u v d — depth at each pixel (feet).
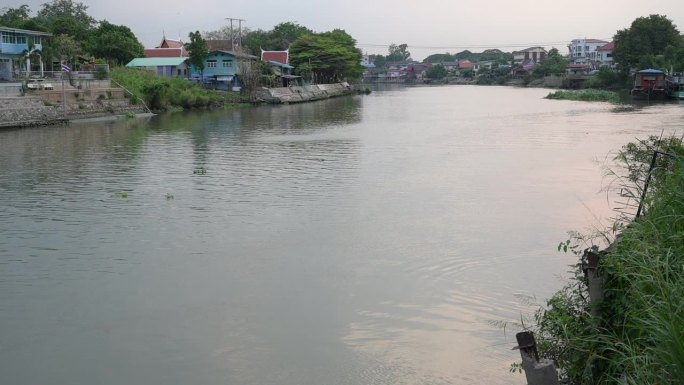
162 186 73.10
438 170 81.97
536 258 44.88
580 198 63.57
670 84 262.47
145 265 45.09
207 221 56.59
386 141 116.26
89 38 230.68
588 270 25.99
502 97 304.50
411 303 37.68
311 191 69.00
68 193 69.56
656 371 20.26
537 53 577.84
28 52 172.65
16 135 127.03
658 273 22.29
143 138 122.83
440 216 57.06
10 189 71.87
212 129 141.90
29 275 43.34
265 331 34.47
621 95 288.30
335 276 42.24
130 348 32.94
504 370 30.01
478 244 48.39
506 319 35.17
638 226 28.22
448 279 41.29
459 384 28.99
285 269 43.75
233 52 264.93
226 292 39.81
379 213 58.44
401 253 46.62
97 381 29.99
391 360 31.27
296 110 213.87
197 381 29.84
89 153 101.09
